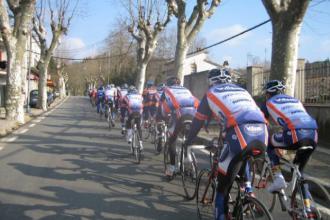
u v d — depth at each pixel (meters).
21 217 5.71
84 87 119.44
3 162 9.55
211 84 4.95
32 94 37.44
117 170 8.86
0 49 33.81
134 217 5.80
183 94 7.46
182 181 7.30
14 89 18.88
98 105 23.28
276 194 5.45
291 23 9.66
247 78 18.00
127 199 6.67
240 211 4.36
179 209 6.20
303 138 5.17
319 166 8.82
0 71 34.38
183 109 7.24
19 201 6.45
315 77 13.06
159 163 9.71
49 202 6.42
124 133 14.08
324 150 11.15
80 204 6.35
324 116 12.27
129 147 12.16
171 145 7.50
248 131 4.33
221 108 4.54
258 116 4.39
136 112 10.08
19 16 18.80
